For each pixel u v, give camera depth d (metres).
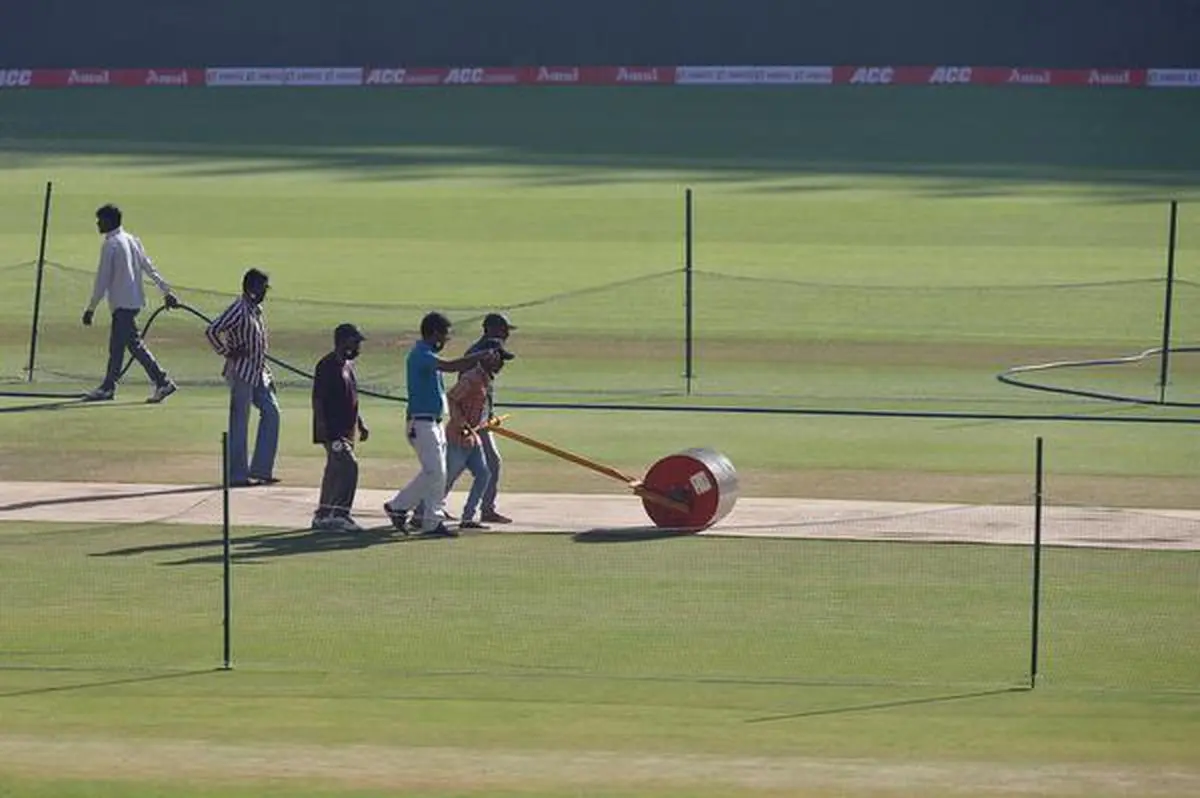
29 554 80.06
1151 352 129.38
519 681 62.81
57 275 165.00
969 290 160.25
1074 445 104.88
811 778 51.44
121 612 71.31
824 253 182.12
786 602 73.00
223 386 120.94
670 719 58.25
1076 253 182.75
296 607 72.19
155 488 92.81
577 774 51.62
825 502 90.31
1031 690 62.09
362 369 127.12
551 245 188.12
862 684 62.72
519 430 108.44
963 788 50.50
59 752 53.62
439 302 156.00
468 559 79.56
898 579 76.38
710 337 141.25
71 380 122.56
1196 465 99.81
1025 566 78.38
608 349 136.12
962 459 101.00
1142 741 55.97
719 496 84.25
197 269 173.25
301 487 93.50
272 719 57.81
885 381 124.75
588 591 74.56
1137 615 71.44
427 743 55.16
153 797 48.97
